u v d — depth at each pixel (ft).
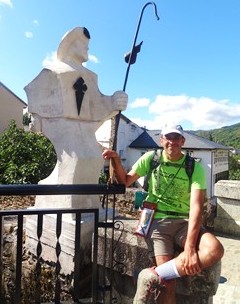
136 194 23.85
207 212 19.84
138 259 10.35
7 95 88.58
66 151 15.70
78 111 16.15
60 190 8.56
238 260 14.92
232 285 12.46
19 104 91.25
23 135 39.11
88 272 14.03
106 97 16.65
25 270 15.57
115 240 10.95
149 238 9.32
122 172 9.37
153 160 9.48
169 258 8.87
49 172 37.60
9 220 20.07
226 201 19.13
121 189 9.27
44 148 38.17
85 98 16.39
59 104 15.69
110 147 10.16
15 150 37.45
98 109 16.69
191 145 107.65
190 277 9.02
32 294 14.74
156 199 9.41
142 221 9.41
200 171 8.95
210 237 8.16
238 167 139.95
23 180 35.60
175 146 9.01
